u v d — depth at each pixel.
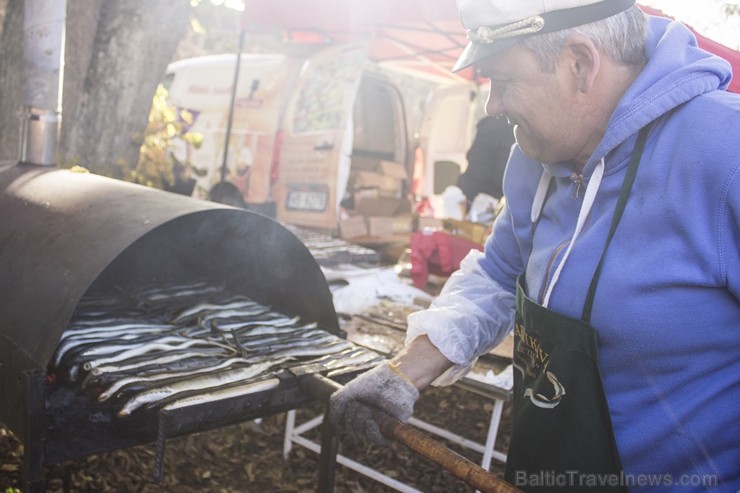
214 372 1.86
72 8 4.21
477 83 8.10
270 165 6.66
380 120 8.80
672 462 1.33
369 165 8.48
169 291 2.72
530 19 1.28
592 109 1.33
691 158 1.20
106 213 2.16
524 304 1.48
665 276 1.23
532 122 1.39
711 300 1.23
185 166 6.38
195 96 7.16
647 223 1.26
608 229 1.33
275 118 6.70
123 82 4.52
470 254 1.92
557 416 1.41
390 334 3.15
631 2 1.32
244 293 2.85
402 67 8.38
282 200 6.69
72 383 2.08
